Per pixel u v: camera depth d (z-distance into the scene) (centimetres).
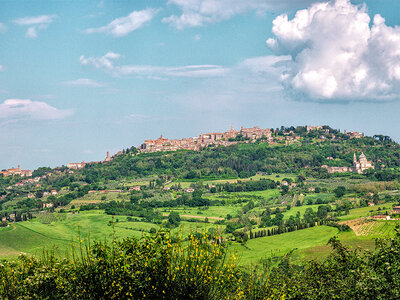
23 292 2259
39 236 14950
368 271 2506
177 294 2205
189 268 2242
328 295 2553
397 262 2417
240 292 2298
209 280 2214
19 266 2392
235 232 12175
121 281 2200
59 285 2244
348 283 2580
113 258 2231
